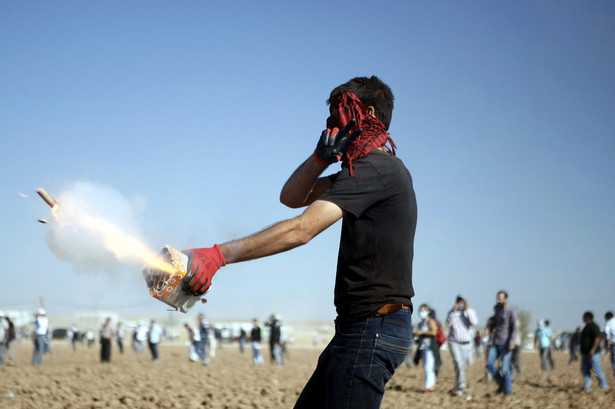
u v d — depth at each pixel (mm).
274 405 9938
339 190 2484
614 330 13195
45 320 21359
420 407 9914
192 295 2270
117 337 34000
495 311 11773
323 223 2441
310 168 2807
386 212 2535
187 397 10859
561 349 52188
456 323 11945
